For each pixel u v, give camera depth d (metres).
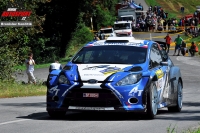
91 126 20.23
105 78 21.69
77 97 21.64
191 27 135.12
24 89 42.62
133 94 21.64
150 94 22.23
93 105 21.58
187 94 42.03
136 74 22.17
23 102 32.12
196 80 59.41
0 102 32.09
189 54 102.44
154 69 23.78
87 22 147.50
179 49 98.81
